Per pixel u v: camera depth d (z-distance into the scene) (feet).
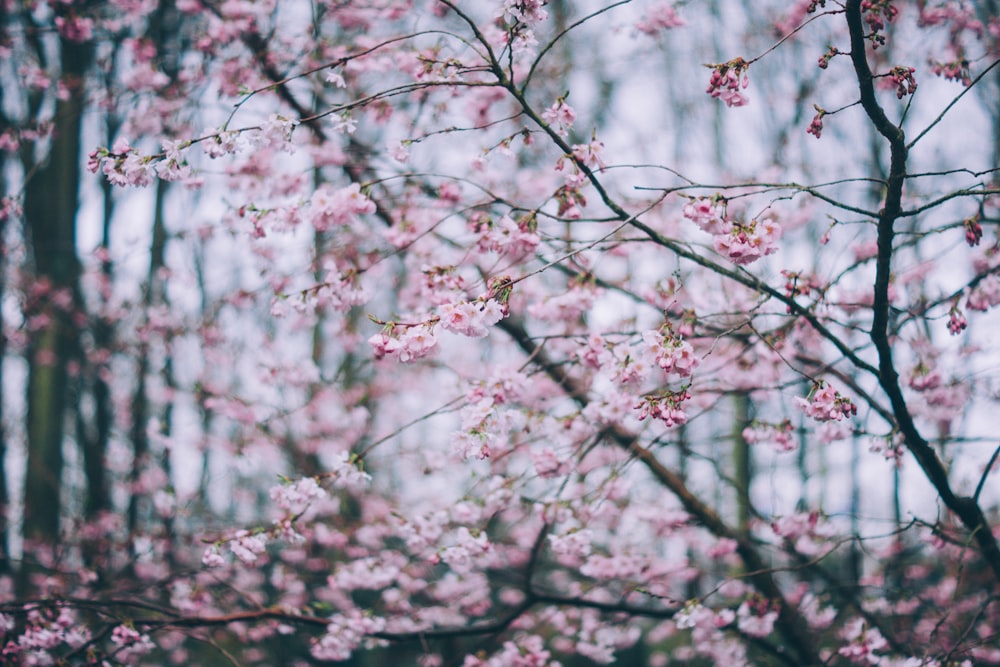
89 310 28.63
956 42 16.01
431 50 14.48
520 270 15.53
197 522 25.70
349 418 23.68
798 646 15.90
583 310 13.25
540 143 20.38
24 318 26.63
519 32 10.40
